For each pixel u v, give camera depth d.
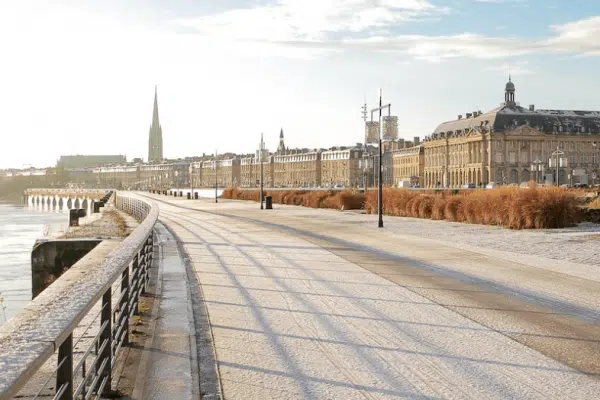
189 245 23.28
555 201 30.69
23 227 87.19
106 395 5.95
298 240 25.22
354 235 27.45
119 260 6.50
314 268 16.69
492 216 33.62
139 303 10.79
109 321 6.00
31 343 3.07
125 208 61.91
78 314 3.77
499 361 7.72
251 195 91.31
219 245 23.27
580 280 14.41
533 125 154.00
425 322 10.01
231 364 7.52
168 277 14.38
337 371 7.27
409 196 44.44
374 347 8.41
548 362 7.68
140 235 9.82
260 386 6.66
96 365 5.89
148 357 7.45
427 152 176.12
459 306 11.35
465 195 38.16
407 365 7.53
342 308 11.17
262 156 61.56
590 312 10.79
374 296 12.41
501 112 154.00
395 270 16.25
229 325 9.72
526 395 6.41
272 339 8.84
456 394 6.44
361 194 56.84
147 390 6.20
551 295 12.47
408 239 25.30
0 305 22.95
